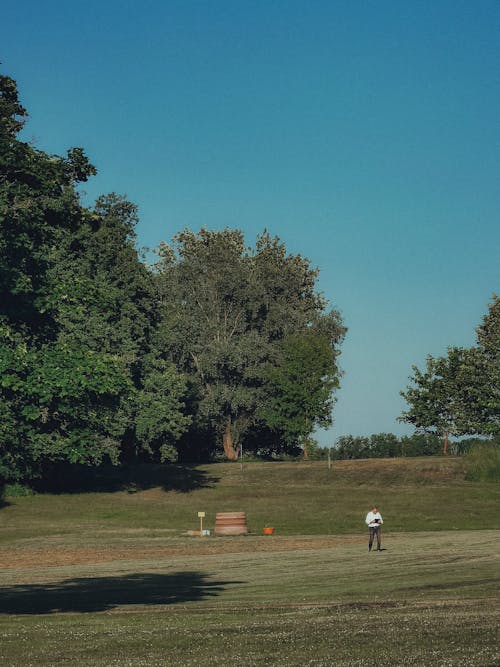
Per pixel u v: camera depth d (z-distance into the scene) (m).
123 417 67.75
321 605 18.91
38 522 57.75
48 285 20.52
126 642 13.98
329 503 64.50
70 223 22.28
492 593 20.02
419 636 13.03
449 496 64.75
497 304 82.00
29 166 20.69
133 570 31.03
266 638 13.73
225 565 31.88
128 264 73.31
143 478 77.94
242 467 82.50
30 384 18.75
